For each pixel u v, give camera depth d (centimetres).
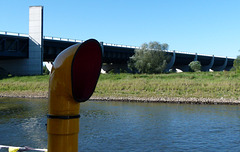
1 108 3334
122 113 2950
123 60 9219
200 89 4800
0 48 6259
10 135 1895
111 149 1564
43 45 6875
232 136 1894
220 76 6212
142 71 8125
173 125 2273
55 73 302
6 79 6316
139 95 4559
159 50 8119
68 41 7188
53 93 303
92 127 2184
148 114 2872
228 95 4344
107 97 4478
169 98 4231
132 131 2039
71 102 305
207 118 2617
